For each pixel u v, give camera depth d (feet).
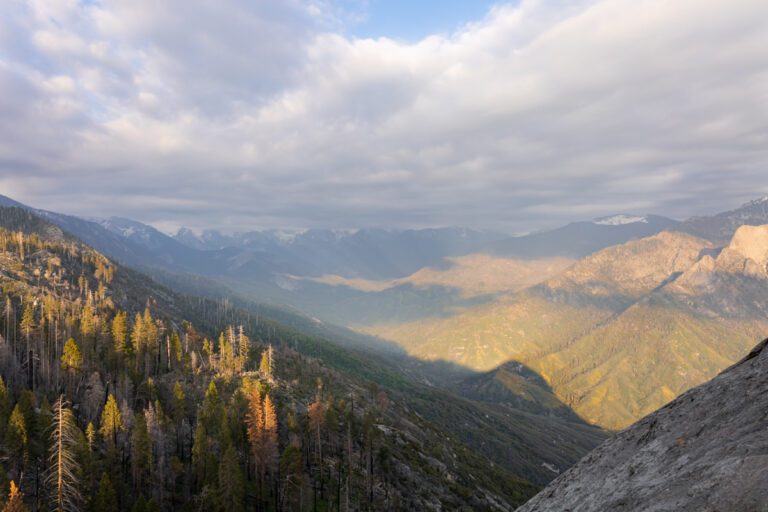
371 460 264.11
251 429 211.00
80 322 414.82
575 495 37.76
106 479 166.40
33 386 304.09
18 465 187.01
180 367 389.19
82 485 165.68
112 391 298.76
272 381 381.40
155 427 233.14
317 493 229.25
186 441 262.88
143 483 211.20
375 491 250.37
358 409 417.90
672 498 25.57
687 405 37.04
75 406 280.72
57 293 613.11
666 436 35.06
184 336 489.67
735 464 23.58
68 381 294.87
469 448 506.07
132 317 649.61
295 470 200.95
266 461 208.95
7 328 356.79
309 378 496.64
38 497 176.24
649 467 32.45
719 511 20.99
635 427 40.86
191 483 220.43
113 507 164.04
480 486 351.67
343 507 220.64
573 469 43.52
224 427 230.07
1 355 299.79
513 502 365.20
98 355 355.36
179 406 263.29
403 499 256.32
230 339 476.54
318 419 247.29
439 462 338.95
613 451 39.93
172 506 203.21
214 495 183.52
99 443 223.30
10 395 267.80
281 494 205.36
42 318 386.11
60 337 381.60
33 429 214.48
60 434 144.46
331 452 274.16
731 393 33.45
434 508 262.47
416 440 374.22
